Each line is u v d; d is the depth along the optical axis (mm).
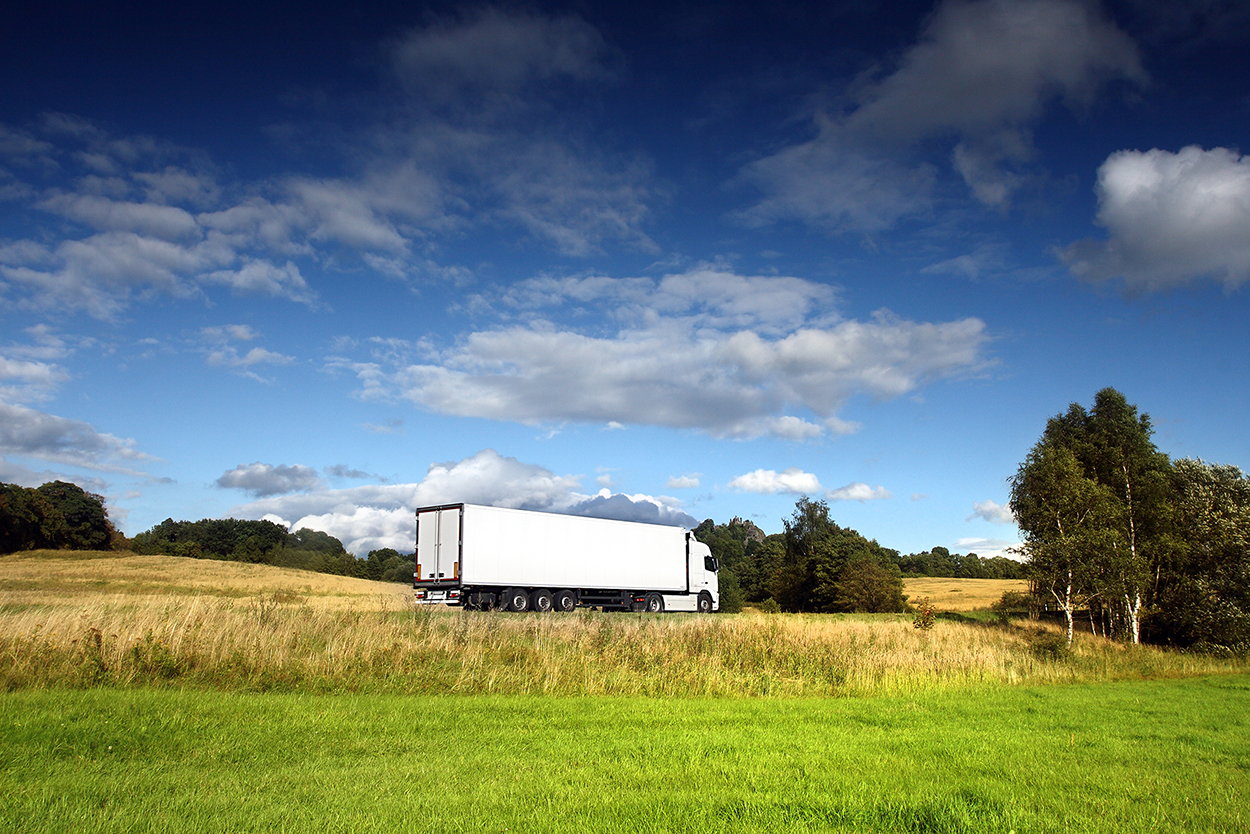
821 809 5633
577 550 30297
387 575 91812
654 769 6953
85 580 44469
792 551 82312
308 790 5895
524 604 28859
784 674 16203
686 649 17422
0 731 7512
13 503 84312
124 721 8273
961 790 6418
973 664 18562
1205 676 22969
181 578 53906
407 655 14352
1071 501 28672
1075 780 7055
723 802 5723
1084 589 27562
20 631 12242
